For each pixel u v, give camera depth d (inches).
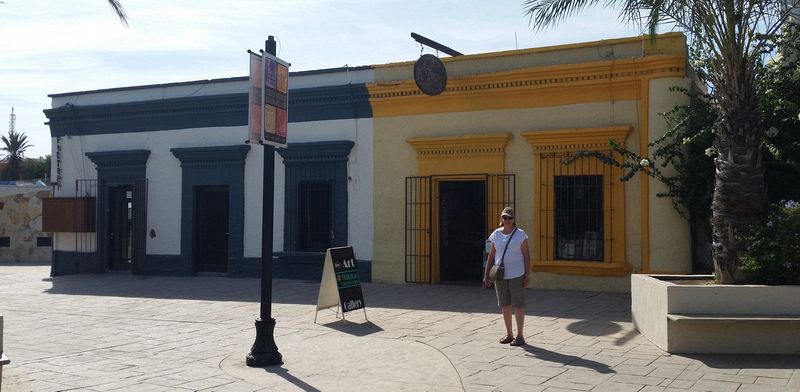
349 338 380.5
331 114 638.5
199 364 325.1
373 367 314.2
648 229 512.4
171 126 711.1
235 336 392.8
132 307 505.7
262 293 326.6
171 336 394.0
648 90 515.5
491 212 566.9
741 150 344.5
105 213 741.9
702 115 485.4
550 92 550.3
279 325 422.3
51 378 297.7
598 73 530.9
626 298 493.7
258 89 326.3
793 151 470.6
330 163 636.1
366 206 620.7
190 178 699.4
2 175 2640.3
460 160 581.3
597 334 370.9
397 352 342.3
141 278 689.0
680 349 318.7
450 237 598.5
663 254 508.4
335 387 283.0
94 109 737.6
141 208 709.9
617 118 530.0
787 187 482.6
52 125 769.6
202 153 684.1
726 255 340.8
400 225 605.3
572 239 543.5
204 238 705.6
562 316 427.5
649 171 506.0
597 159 531.5
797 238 325.4
